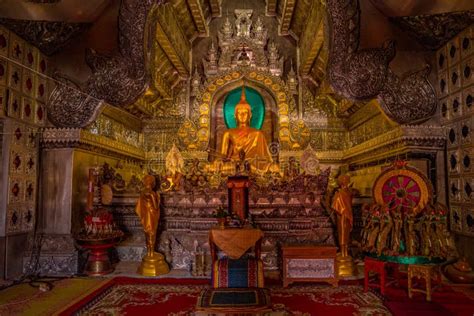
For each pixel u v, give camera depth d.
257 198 7.15
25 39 6.65
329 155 10.97
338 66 7.28
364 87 7.25
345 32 7.14
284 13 10.38
